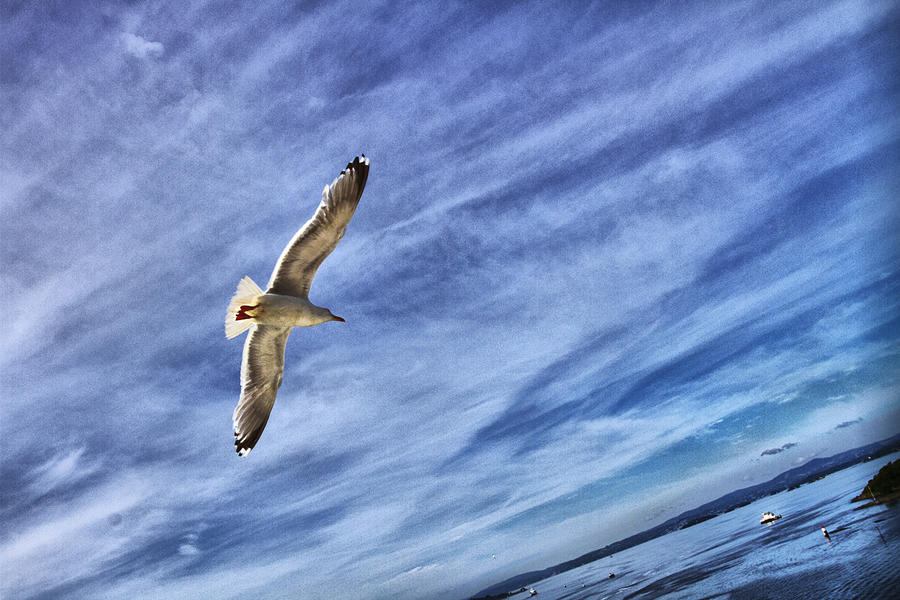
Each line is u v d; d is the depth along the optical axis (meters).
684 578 48.31
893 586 24.81
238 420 8.00
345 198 7.41
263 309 7.39
